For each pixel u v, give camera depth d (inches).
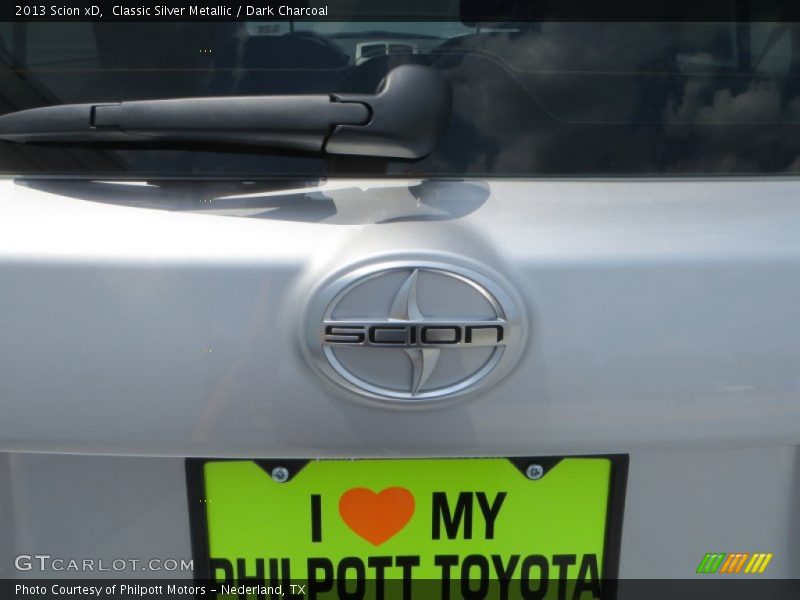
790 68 54.6
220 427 49.8
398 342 48.4
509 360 49.0
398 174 52.5
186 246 48.8
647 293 49.4
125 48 53.1
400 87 48.4
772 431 51.7
